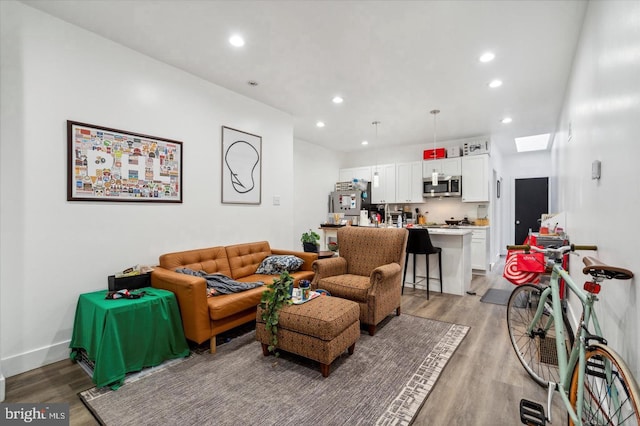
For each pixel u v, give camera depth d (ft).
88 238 8.04
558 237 11.55
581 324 4.54
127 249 8.82
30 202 7.11
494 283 15.52
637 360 3.92
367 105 13.65
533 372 6.55
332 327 6.59
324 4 7.02
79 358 7.52
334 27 7.91
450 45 8.73
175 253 9.38
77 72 7.88
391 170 21.91
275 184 14.03
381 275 8.92
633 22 4.20
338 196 22.66
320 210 22.58
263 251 12.31
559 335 5.21
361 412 5.51
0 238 6.72
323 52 9.17
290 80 11.10
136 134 9.01
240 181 12.32
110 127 8.48
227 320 8.19
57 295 7.50
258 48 8.96
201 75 10.71
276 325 7.34
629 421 3.82
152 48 8.96
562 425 5.19
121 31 8.13
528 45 8.70
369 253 10.89
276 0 6.88
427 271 12.78
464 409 5.62
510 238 25.13
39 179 7.24
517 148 23.12
